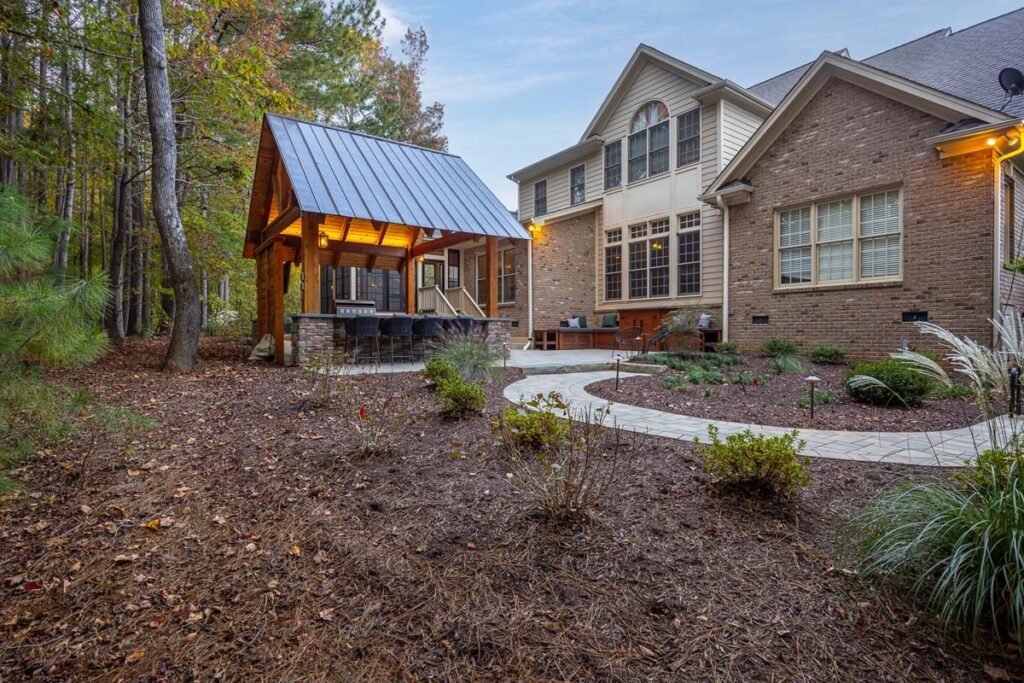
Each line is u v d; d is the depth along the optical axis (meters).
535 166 17.52
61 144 9.09
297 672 1.90
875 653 1.91
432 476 3.50
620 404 6.10
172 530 2.88
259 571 2.51
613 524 2.79
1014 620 1.92
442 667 1.91
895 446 4.17
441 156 12.51
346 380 6.75
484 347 8.27
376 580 2.41
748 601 2.20
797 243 10.63
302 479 3.50
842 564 2.40
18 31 7.45
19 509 3.09
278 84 11.69
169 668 1.93
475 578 2.39
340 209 8.73
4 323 2.60
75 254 10.66
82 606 2.28
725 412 5.61
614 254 15.35
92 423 3.58
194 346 8.11
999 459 2.43
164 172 7.98
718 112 12.41
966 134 8.01
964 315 8.29
